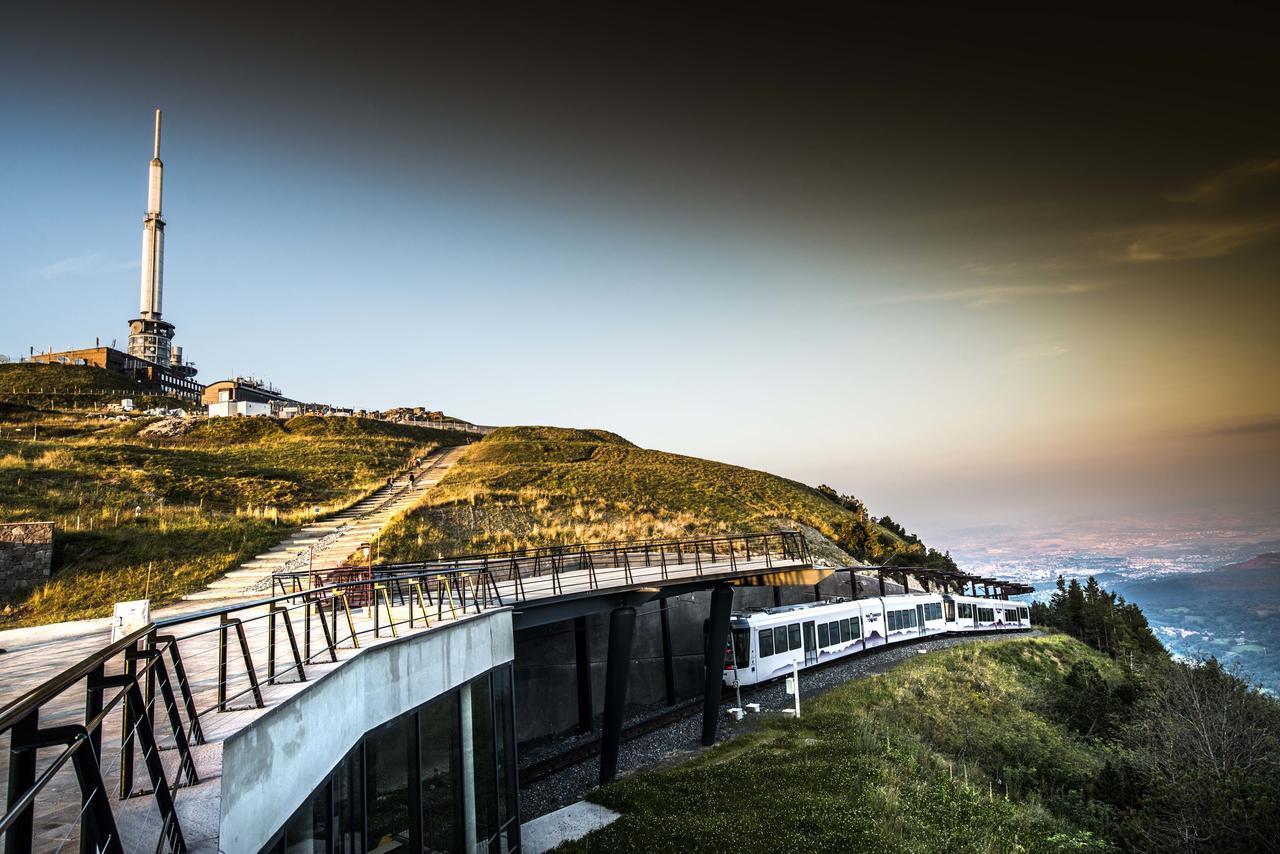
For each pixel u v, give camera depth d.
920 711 28.17
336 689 9.18
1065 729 31.59
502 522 46.75
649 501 60.06
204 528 35.03
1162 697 27.77
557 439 95.00
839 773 19.03
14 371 104.25
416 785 11.55
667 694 30.41
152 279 135.12
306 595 9.59
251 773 6.75
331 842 8.90
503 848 14.34
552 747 24.16
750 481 74.81
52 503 35.12
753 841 14.75
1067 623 66.44
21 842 3.22
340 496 51.31
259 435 77.12
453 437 95.12
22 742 3.40
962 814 17.75
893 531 83.75
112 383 108.31
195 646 13.10
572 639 27.36
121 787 5.73
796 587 44.91
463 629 13.66
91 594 27.08
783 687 30.34
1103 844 17.81
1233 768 20.70
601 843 14.91
